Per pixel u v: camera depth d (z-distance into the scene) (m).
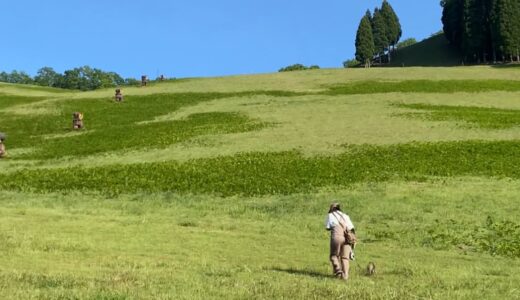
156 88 81.88
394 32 175.38
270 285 13.52
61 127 56.09
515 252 20.12
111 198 30.48
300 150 40.94
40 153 45.25
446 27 170.88
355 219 25.05
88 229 21.42
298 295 12.60
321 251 19.36
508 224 23.73
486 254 20.03
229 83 84.75
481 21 135.38
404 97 65.75
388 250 20.09
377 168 34.88
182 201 29.30
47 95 81.81
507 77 82.69
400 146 40.62
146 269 15.05
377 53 175.25
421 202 27.36
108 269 14.93
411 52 179.00
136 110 63.53
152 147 44.91
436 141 42.06
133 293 12.09
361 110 57.31
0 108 67.25
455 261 18.47
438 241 21.61
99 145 46.91
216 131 49.75
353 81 81.62
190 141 46.22
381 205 26.95
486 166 34.66
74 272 14.44
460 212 25.64
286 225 23.98
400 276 15.77
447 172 33.53
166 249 18.50
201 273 14.98
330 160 37.47
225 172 35.44
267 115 56.59
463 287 14.34
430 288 14.05
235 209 27.17
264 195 30.27
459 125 48.12
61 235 19.81
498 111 56.56
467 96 66.44
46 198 30.31
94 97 73.44
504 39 124.75
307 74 94.00
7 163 41.88
